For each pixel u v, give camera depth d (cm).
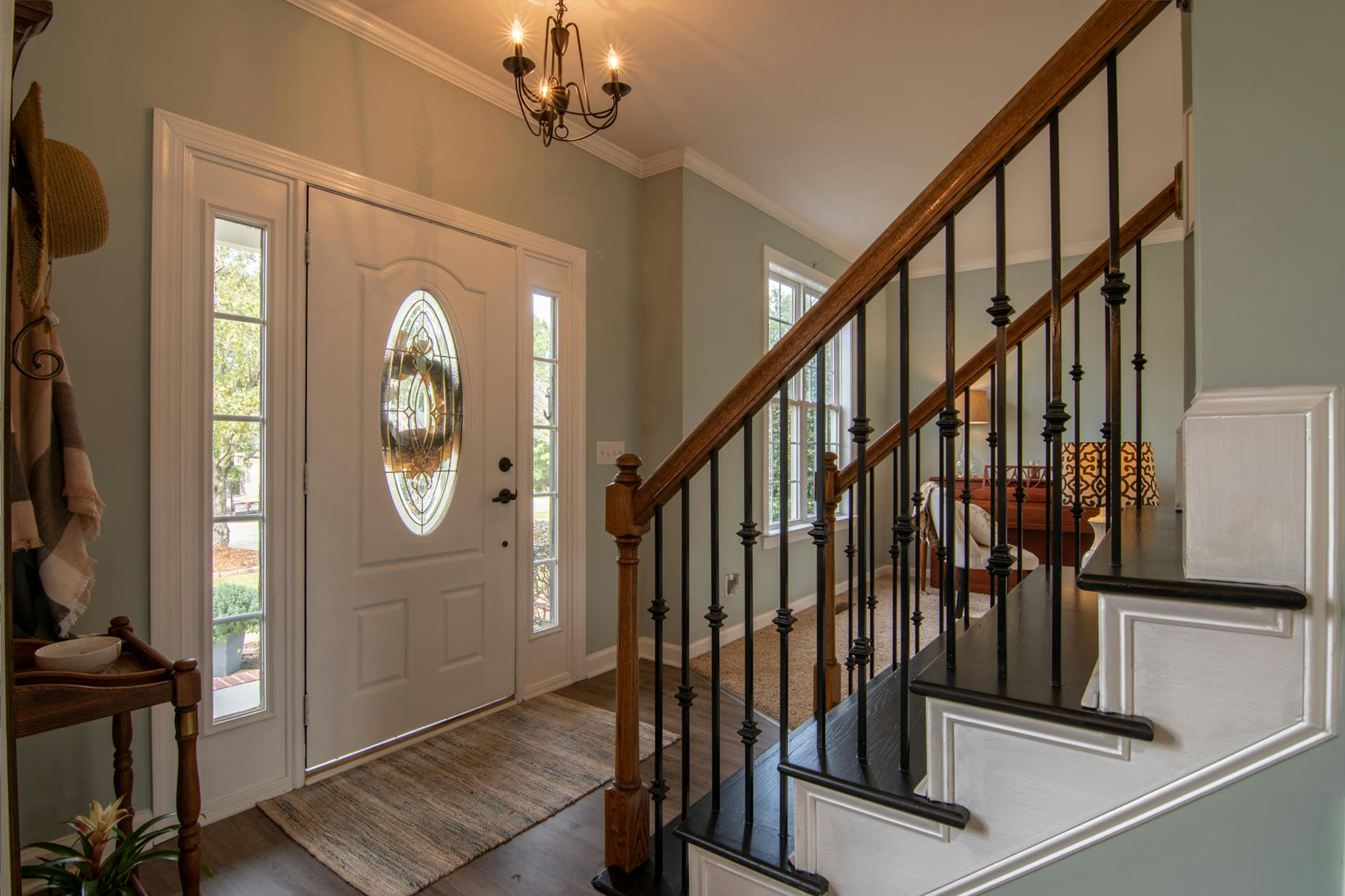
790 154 348
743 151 346
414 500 252
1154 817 91
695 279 356
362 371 236
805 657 346
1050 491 106
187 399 193
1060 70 104
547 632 305
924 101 296
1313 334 84
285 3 216
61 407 142
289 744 213
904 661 117
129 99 182
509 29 241
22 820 165
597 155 334
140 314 184
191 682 139
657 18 238
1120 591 91
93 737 175
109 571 178
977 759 103
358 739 233
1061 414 106
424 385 256
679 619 346
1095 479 246
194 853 138
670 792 212
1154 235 461
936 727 106
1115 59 101
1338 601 81
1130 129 315
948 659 114
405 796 211
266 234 211
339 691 228
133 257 183
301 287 219
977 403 518
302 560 218
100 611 177
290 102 216
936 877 108
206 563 196
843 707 161
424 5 229
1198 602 87
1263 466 85
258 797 206
